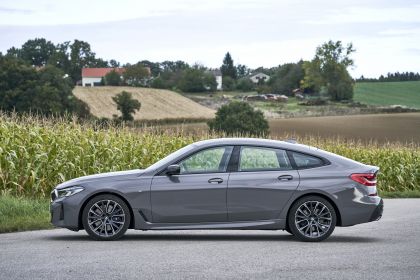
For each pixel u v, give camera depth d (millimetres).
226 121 107438
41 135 20562
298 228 11891
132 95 140750
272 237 12531
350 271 8852
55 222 11828
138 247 10867
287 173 12062
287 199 11938
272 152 12203
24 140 20203
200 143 12305
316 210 11961
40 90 102688
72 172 20641
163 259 9672
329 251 10617
